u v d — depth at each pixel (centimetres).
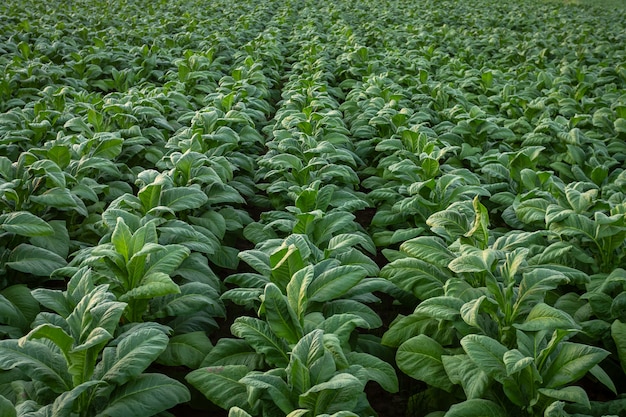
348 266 364
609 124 754
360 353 336
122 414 269
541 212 463
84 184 509
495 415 286
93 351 281
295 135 656
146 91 873
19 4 1614
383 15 1748
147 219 418
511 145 767
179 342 355
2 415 233
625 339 344
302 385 275
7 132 616
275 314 320
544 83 985
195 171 515
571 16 2028
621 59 1246
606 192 535
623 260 418
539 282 332
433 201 527
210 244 426
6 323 355
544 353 291
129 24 1473
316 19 1645
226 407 298
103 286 313
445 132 751
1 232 425
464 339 306
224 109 788
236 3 1948
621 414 300
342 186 618
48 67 941
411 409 358
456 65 1116
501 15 1867
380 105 838
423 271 399
